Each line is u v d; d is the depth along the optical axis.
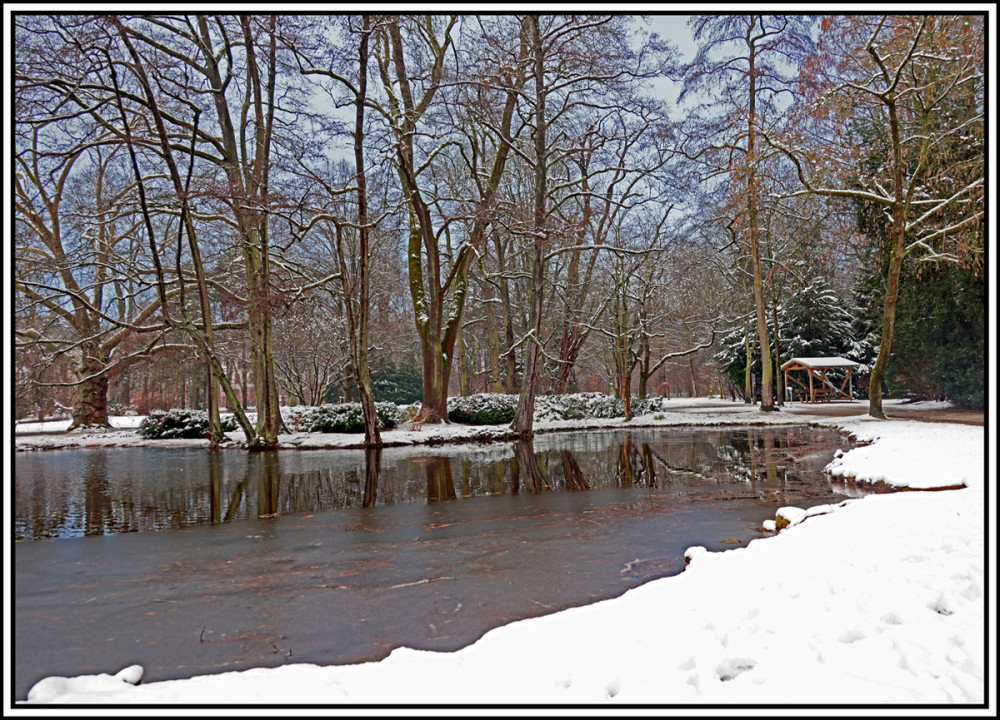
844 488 8.89
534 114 20.16
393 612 4.39
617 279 28.77
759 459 13.04
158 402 41.19
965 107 17.47
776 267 32.19
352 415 22.12
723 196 23.70
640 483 10.30
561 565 5.49
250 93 19.84
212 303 25.98
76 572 5.60
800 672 2.74
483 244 22.72
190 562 5.93
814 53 17.64
